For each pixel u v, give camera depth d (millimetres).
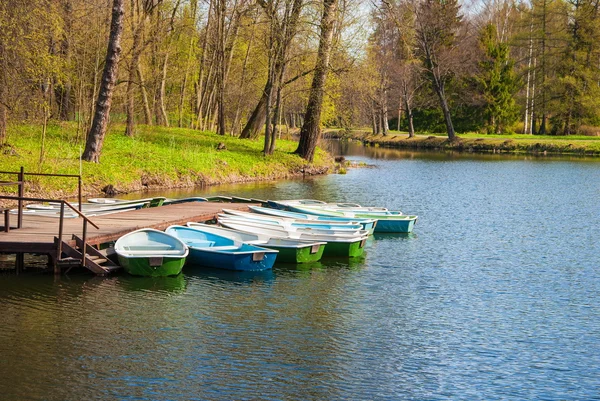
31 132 27703
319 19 33125
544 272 15242
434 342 10578
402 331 11031
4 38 21438
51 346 9766
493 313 12141
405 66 65688
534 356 10109
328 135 81375
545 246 18078
